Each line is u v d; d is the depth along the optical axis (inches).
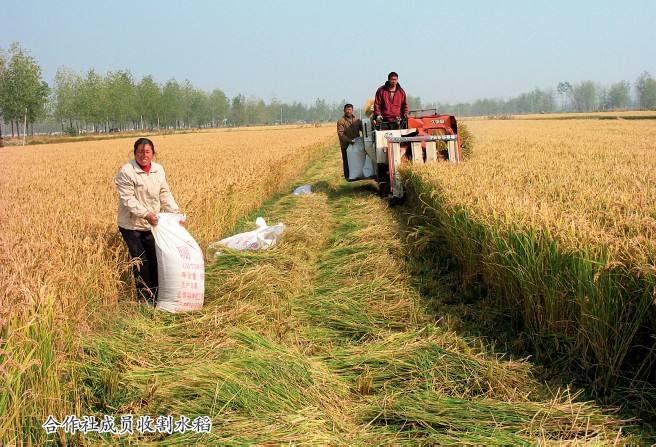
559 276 172.2
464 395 153.9
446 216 264.2
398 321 212.2
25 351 125.7
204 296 236.1
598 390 154.3
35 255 194.9
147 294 239.3
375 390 161.2
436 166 388.8
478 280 240.7
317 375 164.2
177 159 797.9
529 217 198.8
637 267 145.8
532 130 1440.7
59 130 5816.9
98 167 762.2
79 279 191.8
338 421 142.3
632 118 2447.1
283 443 129.8
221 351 174.9
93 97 3284.9
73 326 161.0
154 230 222.7
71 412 139.3
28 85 2294.5
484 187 279.1
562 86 7755.9
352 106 549.0
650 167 389.7
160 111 4003.4
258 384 153.3
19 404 120.0
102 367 159.9
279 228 324.2
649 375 151.9
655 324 148.6
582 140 888.3
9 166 804.6
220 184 411.5
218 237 355.3
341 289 245.3
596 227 178.2
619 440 129.5
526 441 129.0
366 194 533.0
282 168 676.1
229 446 127.5
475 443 129.5
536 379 161.2
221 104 5487.2
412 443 133.3
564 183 298.5
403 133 487.5
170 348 181.2
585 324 160.6
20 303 134.4
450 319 205.5
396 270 265.3
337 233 368.5
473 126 2047.2
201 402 144.6
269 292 233.9
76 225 253.1
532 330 183.6
